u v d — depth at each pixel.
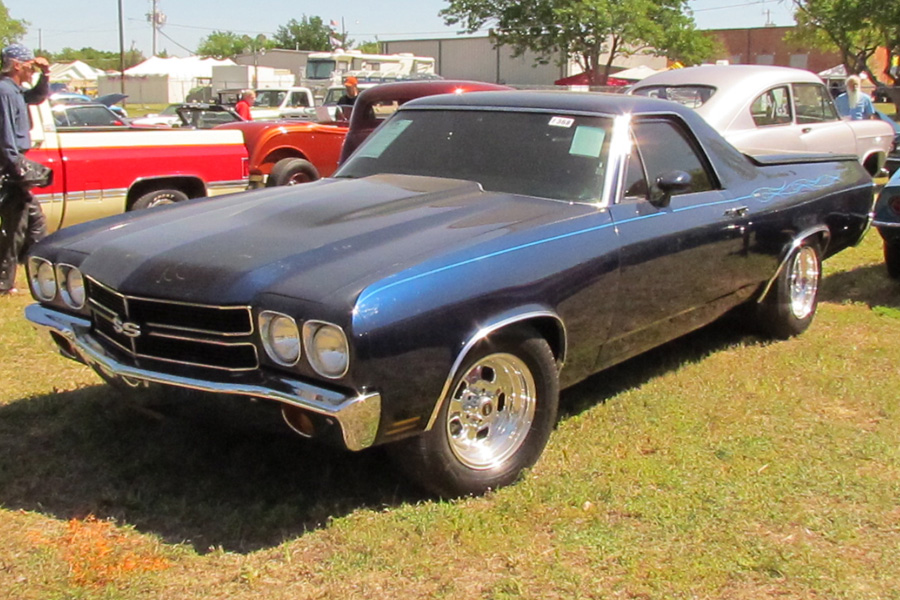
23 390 4.85
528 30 37.41
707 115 8.98
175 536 3.36
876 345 5.83
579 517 3.52
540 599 2.99
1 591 2.97
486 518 3.47
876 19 34.34
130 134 8.24
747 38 63.31
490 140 4.63
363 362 3.10
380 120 10.12
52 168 7.64
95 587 3.01
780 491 3.77
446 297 3.34
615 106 4.56
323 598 2.98
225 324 3.31
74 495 3.68
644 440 4.29
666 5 37.06
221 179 9.00
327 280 3.25
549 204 4.16
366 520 3.45
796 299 5.95
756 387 5.02
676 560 3.23
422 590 3.03
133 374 3.46
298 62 51.94
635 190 4.39
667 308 4.58
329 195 4.24
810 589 3.09
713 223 4.79
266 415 3.31
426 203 4.10
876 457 4.12
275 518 3.46
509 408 3.79
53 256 3.95
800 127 9.72
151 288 3.41
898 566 3.24
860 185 6.38
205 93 35.44
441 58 48.78
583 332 4.02
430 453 3.45
